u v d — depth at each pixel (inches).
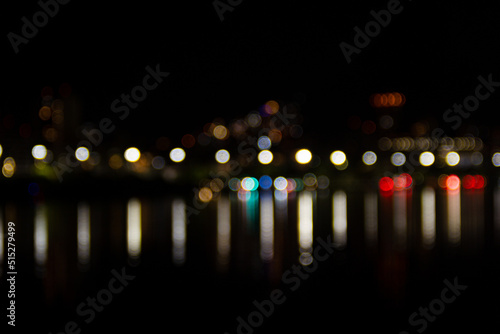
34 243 521.7
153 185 1405.0
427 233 582.2
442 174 2325.3
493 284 333.7
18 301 298.4
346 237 562.6
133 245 515.2
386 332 243.3
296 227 654.5
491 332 242.4
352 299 301.4
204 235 590.2
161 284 343.0
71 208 900.6
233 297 309.0
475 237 544.1
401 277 359.3
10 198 1098.1
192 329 249.4
